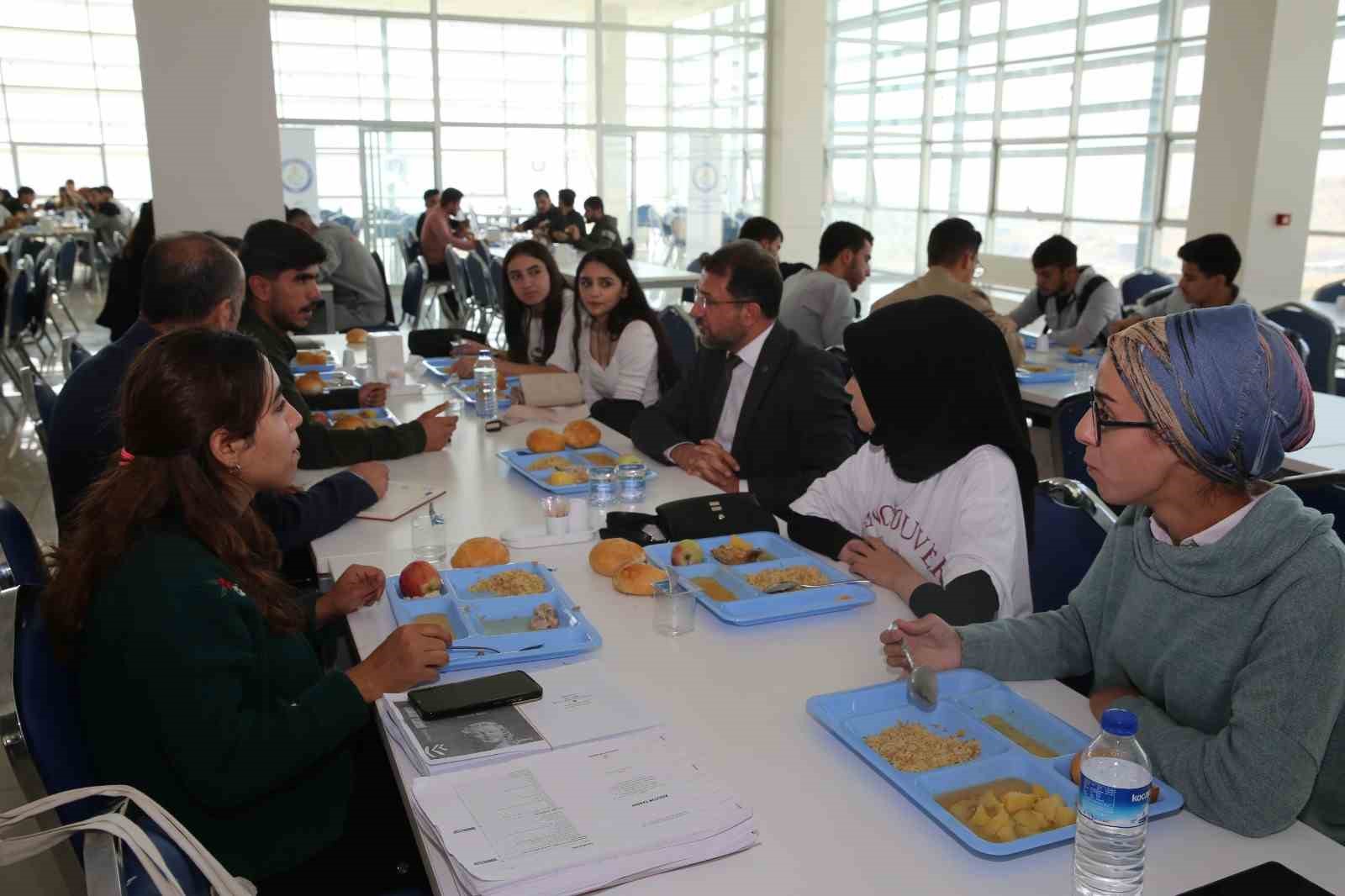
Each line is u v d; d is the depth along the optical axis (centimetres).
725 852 101
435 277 970
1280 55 687
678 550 184
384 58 1099
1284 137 702
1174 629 124
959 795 112
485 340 480
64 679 127
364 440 262
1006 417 177
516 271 393
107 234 1301
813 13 1155
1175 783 111
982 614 158
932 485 182
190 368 127
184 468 127
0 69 1623
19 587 129
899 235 1235
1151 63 916
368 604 167
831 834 105
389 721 128
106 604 121
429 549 191
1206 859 102
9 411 611
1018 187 1080
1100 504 176
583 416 325
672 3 1167
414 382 379
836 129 1276
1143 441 115
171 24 566
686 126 1203
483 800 107
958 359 175
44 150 1678
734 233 1233
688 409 285
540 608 159
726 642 154
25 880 216
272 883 138
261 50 583
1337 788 123
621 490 229
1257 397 108
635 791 109
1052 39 1010
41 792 117
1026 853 102
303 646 145
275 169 598
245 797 121
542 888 94
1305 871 100
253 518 144
